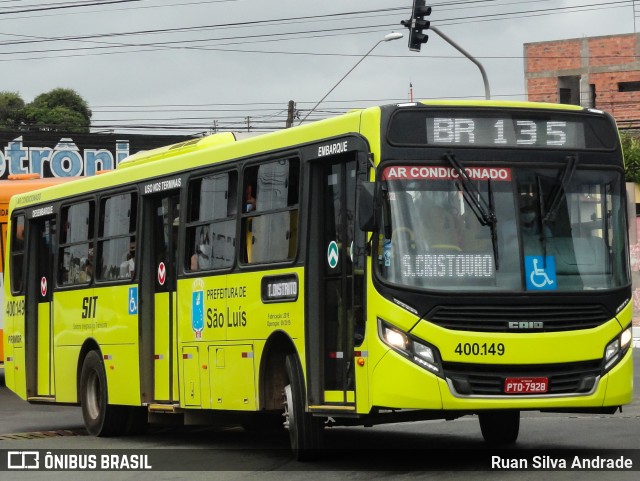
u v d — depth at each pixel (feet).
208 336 52.26
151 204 58.49
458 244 41.75
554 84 207.92
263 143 49.42
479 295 41.27
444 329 40.91
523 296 41.52
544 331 41.57
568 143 43.60
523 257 41.93
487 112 42.98
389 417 44.42
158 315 57.31
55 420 71.77
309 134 46.32
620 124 200.44
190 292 53.88
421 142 42.37
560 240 42.52
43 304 68.44
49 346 67.46
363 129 42.86
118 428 60.90
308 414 45.80
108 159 188.75
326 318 45.50
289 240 46.85
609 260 43.14
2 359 89.61
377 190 41.70
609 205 43.62
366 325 41.91
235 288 50.24
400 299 41.16
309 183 45.98
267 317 47.88
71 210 65.87
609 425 57.72
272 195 48.42
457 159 42.34
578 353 41.78
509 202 42.39
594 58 204.33
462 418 64.69
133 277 58.39
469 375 40.98
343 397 43.98
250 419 54.90
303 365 45.42
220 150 52.60
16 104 257.34
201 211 53.78
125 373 58.80
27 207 70.69
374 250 41.78
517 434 50.11
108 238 61.46
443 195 42.14
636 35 201.46
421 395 40.68
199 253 53.62
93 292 62.23
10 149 183.42
